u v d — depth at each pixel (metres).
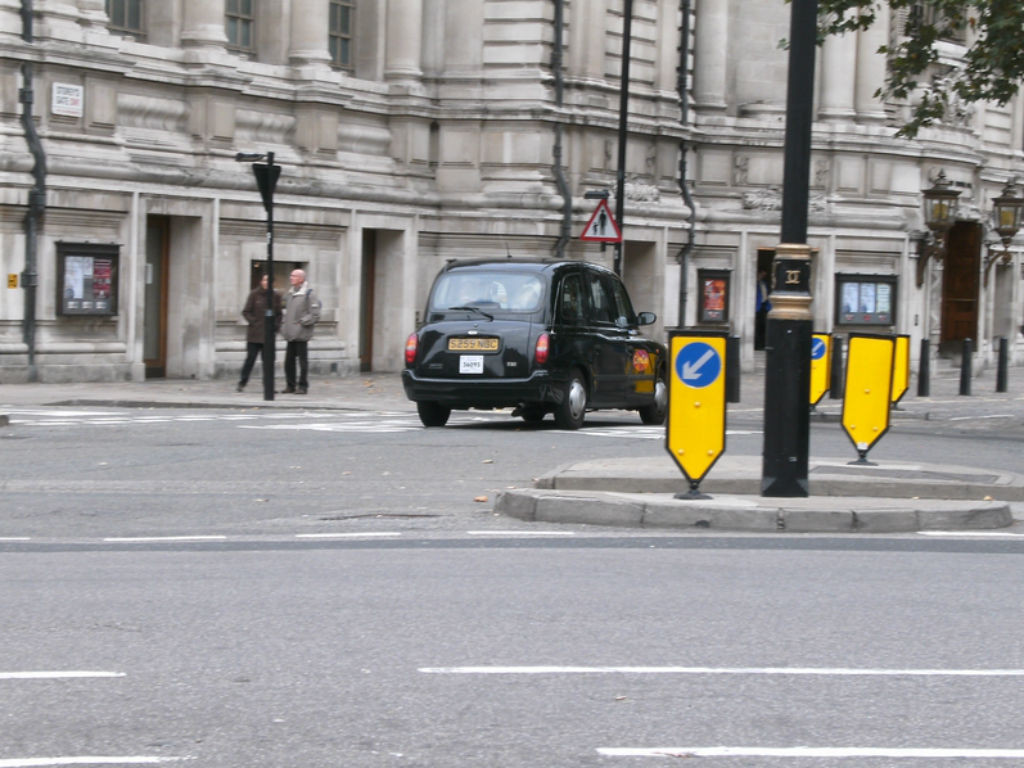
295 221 40.91
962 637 10.84
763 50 54.75
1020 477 18.89
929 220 52.56
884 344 20.02
